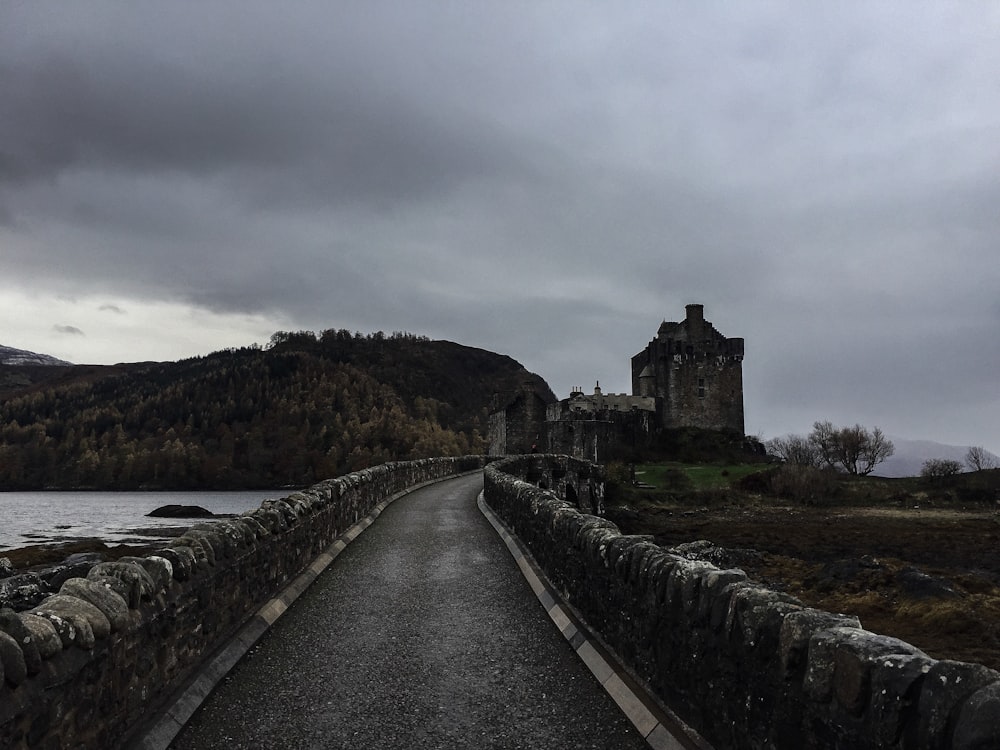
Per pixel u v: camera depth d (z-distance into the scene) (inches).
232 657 228.4
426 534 520.1
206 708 194.1
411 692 206.8
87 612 147.0
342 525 484.7
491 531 536.1
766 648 132.9
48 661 129.6
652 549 205.6
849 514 1699.1
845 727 109.2
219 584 233.9
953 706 91.6
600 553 240.4
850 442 2471.7
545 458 1437.0
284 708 194.9
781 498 1942.7
